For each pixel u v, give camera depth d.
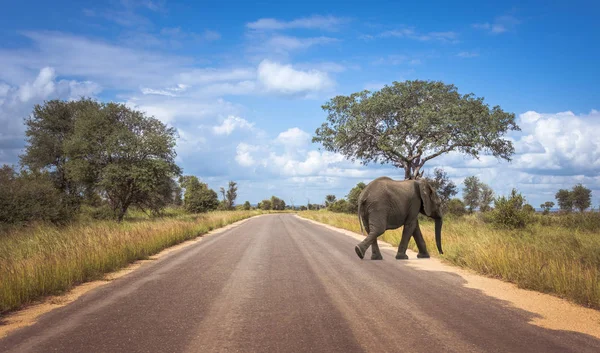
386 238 16.22
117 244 11.37
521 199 18.31
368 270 9.05
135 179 27.05
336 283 7.51
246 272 8.84
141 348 4.04
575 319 5.13
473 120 30.44
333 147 35.41
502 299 6.23
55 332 4.61
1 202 18.45
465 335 4.41
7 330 4.74
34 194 20.03
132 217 33.50
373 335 4.41
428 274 8.54
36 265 7.86
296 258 11.25
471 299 6.21
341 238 18.25
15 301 5.88
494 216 18.42
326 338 4.32
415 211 11.12
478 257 9.24
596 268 7.77
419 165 33.50
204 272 8.88
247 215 54.25
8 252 11.24
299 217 54.44
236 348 4.03
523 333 4.50
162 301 6.12
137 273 8.86
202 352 3.92
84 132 27.33
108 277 8.36
